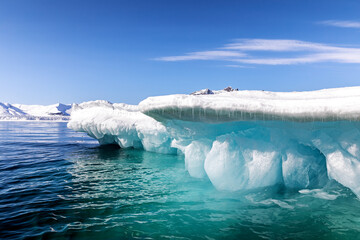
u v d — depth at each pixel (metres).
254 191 4.41
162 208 3.89
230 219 3.45
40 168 7.17
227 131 4.39
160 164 7.61
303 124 3.66
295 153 4.36
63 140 16.95
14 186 5.25
